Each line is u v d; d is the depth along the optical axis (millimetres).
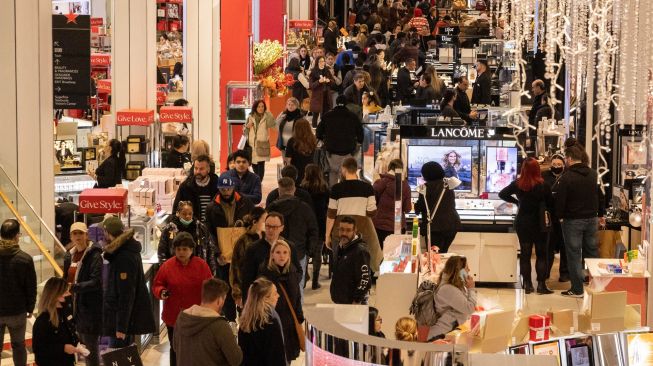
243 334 10078
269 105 30062
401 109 24250
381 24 48250
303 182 16250
